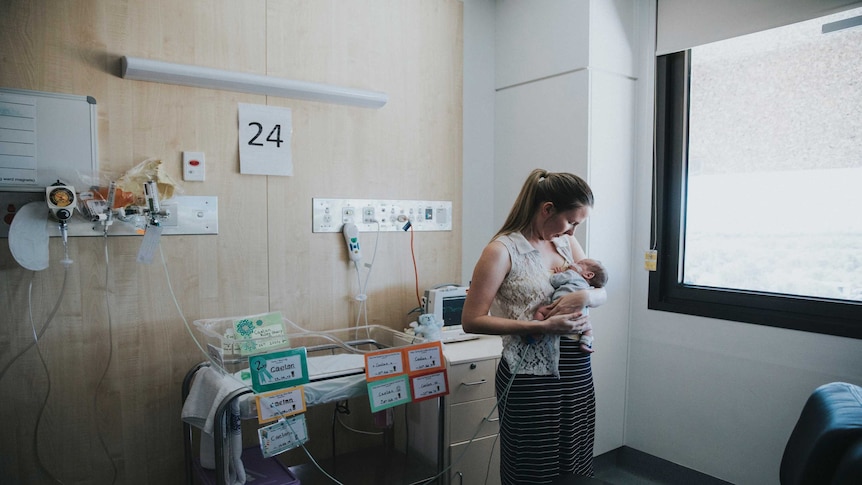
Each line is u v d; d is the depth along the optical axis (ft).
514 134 9.44
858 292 6.55
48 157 6.04
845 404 4.49
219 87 7.02
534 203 5.36
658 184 8.46
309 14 7.75
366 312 8.50
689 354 8.07
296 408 5.62
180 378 7.00
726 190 7.84
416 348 6.25
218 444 5.25
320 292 8.04
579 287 5.16
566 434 5.20
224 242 7.23
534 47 8.97
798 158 7.04
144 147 6.63
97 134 6.34
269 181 7.54
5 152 5.82
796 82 7.02
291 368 5.64
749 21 7.25
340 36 8.04
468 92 9.52
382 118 8.53
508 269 5.29
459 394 7.06
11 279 6.00
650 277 8.57
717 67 7.88
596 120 8.19
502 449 5.54
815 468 4.19
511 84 9.45
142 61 6.29
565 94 8.42
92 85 6.30
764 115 7.37
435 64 9.08
